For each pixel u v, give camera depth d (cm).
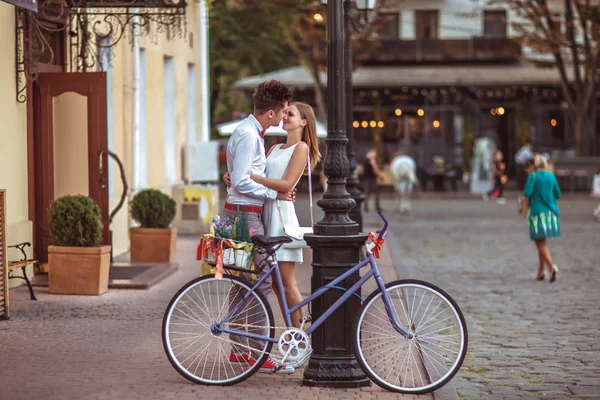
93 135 2008
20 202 1967
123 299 1806
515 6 5947
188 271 2269
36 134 2034
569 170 6206
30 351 1337
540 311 1855
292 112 1268
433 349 1152
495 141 6894
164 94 3425
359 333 1136
